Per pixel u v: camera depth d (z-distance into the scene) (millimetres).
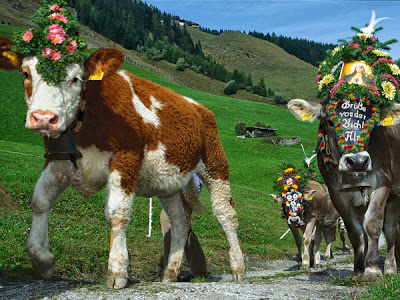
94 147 5281
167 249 7648
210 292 5102
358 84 6305
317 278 7691
